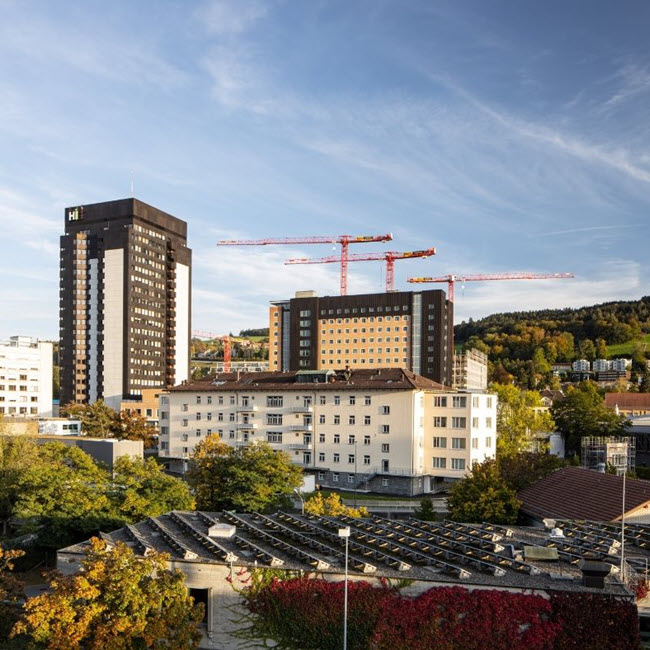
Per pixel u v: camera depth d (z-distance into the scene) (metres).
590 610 24.45
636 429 113.06
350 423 85.81
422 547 30.84
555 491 47.62
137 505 46.12
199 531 34.56
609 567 25.30
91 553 27.66
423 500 52.94
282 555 30.50
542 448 97.12
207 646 28.77
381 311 191.62
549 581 26.14
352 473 85.31
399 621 25.89
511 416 97.44
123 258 171.62
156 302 181.75
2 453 59.50
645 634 26.42
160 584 26.39
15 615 30.12
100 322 173.25
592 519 39.25
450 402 81.31
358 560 29.08
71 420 113.62
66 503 45.31
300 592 27.58
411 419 81.06
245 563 28.94
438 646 25.30
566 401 118.00
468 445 79.75
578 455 113.06
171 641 25.52
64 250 176.75
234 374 103.12
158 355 181.25
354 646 26.41
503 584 25.64
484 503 45.03
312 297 199.75
